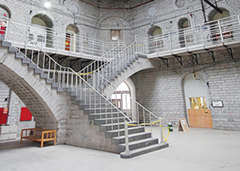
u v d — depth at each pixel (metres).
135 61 9.34
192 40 10.78
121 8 13.80
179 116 10.48
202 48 8.45
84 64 11.05
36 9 10.37
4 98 8.02
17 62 5.31
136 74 12.60
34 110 6.88
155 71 11.76
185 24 12.34
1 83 8.03
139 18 13.30
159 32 13.09
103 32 13.30
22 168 3.54
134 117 12.16
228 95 8.88
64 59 9.59
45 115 6.57
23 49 7.94
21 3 9.78
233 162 3.71
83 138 5.50
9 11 9.33
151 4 12.91
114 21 13.55
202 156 4.21
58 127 6.03
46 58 9.41
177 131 8.76
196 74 10.20
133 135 5.05
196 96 10.24
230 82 8.89
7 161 4.04
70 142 5.93
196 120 10.09
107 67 8.61
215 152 4.59
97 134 5.08
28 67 5.54
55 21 11.09
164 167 3.43
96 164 3.68
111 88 7.53
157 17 12.45
